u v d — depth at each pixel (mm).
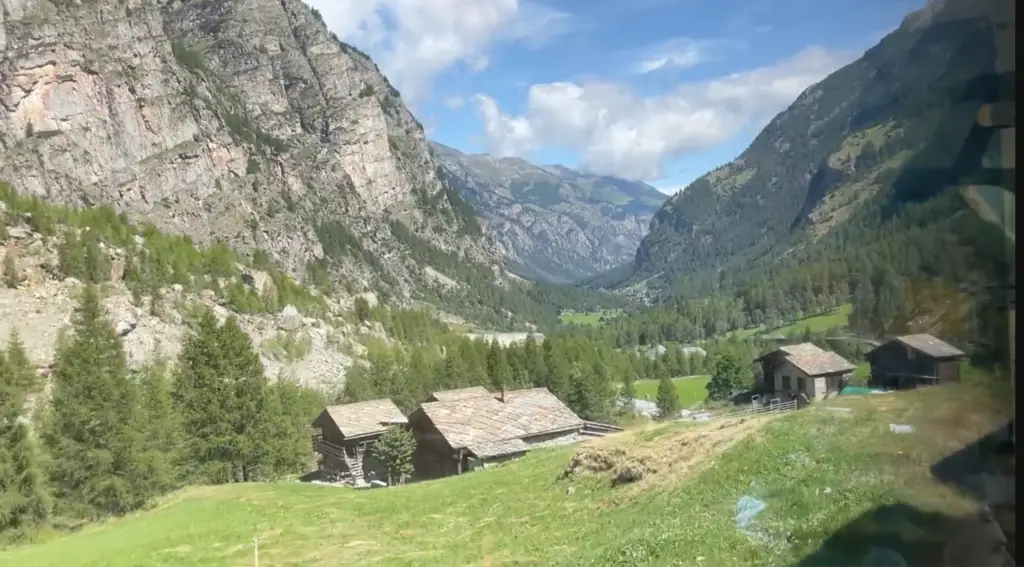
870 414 18219
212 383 70938
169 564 33688
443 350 171750
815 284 59062
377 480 62594
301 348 140500
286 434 74125
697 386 125250
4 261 117438
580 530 26250
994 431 6094
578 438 61656
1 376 59844
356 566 28625
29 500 56656
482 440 56906
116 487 60156
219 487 60906
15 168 197875
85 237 135875
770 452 23406
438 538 31391
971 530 6812
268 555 33375
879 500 13961
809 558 13852
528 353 112500
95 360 63969
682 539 18719
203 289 148875
